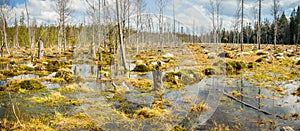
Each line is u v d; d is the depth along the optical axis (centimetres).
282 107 567
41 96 655
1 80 913
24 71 1155
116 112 382
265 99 636
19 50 2441
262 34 4078
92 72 391
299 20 3503
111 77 434
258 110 532
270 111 535
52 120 462
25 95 673
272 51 2088
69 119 467
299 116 501
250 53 1892
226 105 558
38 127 425
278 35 3897
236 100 607
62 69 1046
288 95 683
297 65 1311
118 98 410
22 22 3078
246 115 496
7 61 1544
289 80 913
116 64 435
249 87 781
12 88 733
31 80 781
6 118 470
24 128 420
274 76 987
